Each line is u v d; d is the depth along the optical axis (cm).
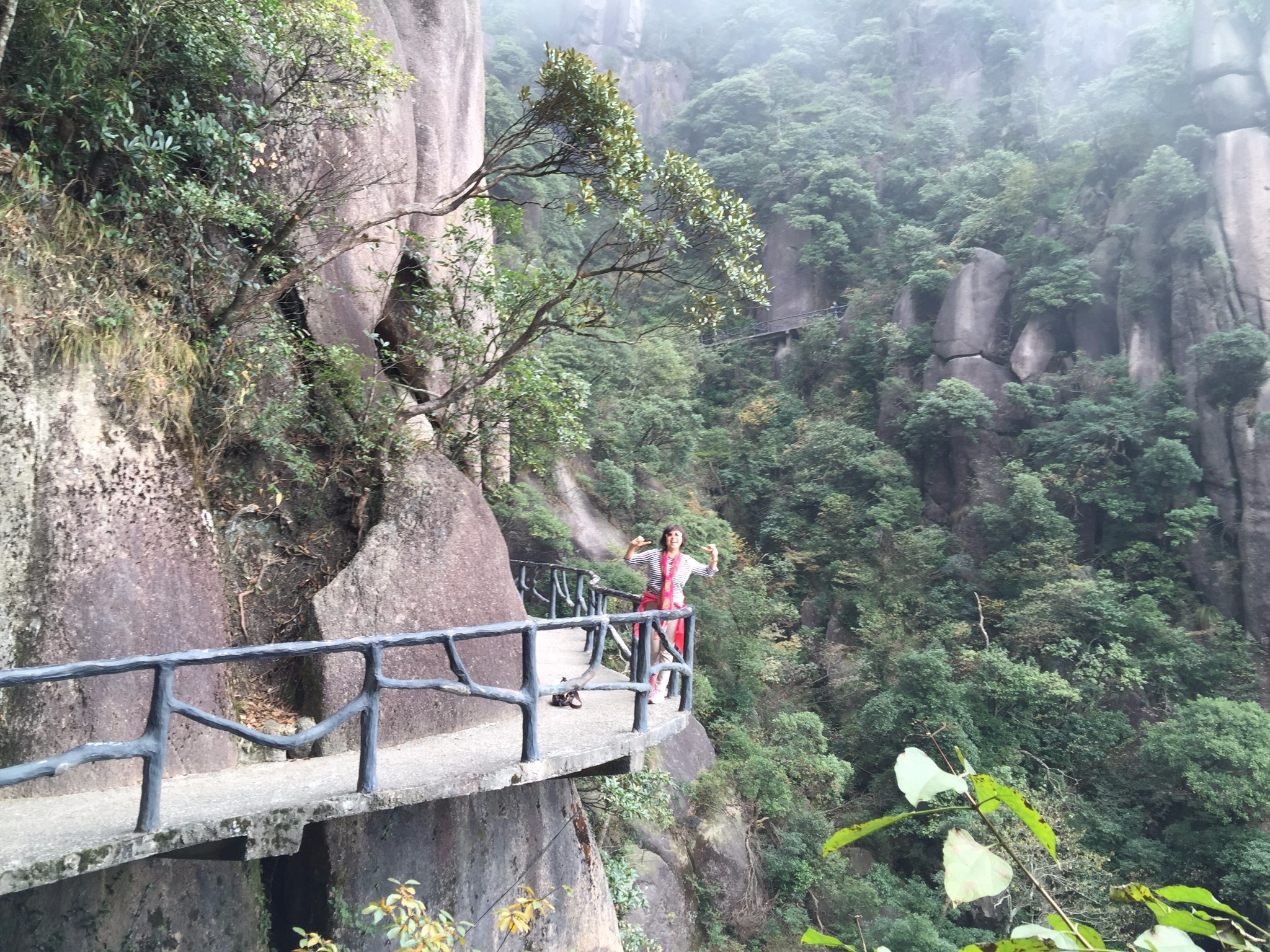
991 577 2561
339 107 625
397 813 470
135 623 402
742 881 1531
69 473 397
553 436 721
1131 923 1570
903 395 3181
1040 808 1741
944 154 4144
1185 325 2767
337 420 585
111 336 434
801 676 2258
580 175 606
